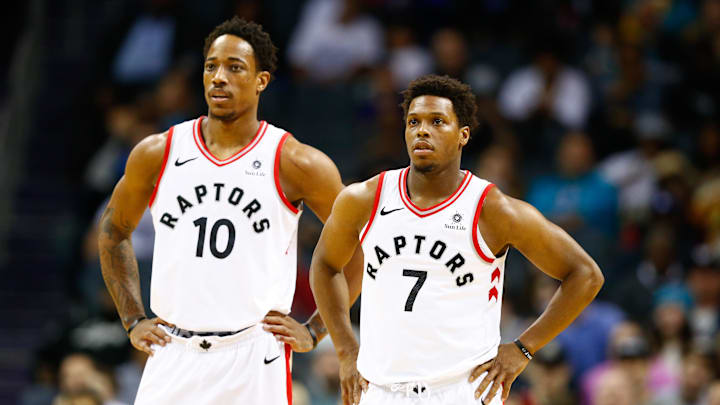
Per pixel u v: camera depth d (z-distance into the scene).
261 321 16.94
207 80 16.97
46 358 30.28
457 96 15.73
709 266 30.34
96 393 25.12
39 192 41.69
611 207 35.34
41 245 40.53
